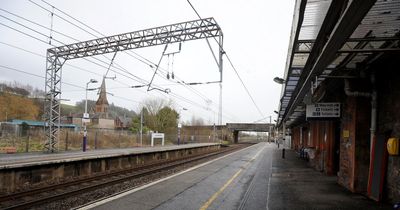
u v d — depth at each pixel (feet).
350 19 14.46
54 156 62.64
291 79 41.83
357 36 23.22
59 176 48.65
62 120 266.57
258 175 47.42
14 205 27.14
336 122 47.80
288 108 66.95
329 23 20.61
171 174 50.96
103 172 56.65
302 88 33.83
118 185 40.06
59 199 31.27
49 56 82.84
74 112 313.12
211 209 26.05
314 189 34.40
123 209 25.88
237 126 305.32
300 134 108.27
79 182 40.70
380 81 28.86
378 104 29.17
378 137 28.48
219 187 36.94
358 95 30.66
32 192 33.24
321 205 26.40
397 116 25.82
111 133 143.43
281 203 27.25
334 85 36.99
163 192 33.35
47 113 83.66
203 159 81.82
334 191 33.04
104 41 76.33
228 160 78.07
